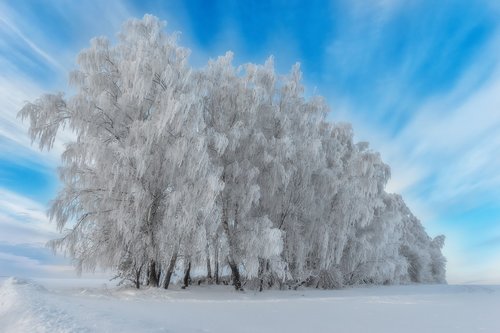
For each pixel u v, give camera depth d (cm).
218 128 2059
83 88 1927
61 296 1297
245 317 1030
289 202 2295
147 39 1980
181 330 727
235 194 2003
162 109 1758
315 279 2644
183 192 1747
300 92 2459
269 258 2019
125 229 1708
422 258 4578
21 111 1802
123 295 1642
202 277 2533
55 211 1811
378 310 1322
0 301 987
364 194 2602
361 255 2806
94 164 1792
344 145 2864
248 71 2203
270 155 2070
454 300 1825
